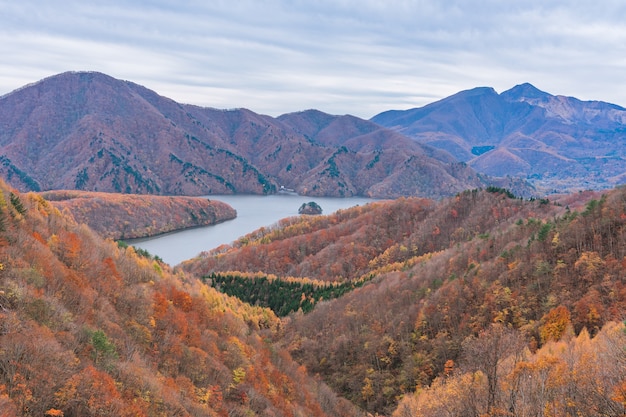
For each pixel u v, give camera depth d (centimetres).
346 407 9594
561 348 6078
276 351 10631
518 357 5097
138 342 6281
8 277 5131
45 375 4038
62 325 5000
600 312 8444
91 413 4075
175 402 5188
